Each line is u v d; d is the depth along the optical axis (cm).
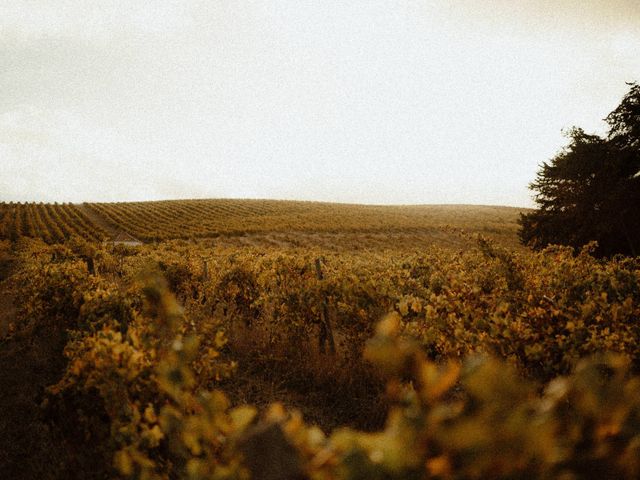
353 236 3875
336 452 97
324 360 510
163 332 318
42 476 311
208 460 138
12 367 536
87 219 5816
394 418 84
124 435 205
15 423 391
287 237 3759
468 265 695
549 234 2098
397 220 5122
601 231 1800
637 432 83
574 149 1912
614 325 328
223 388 466
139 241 4056
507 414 73
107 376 234
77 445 289
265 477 101
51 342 621
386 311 462
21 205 7131
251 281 717
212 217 5728
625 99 1686
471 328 345
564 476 77
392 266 918
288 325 568
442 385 84
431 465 78
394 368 88
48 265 833
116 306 446
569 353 272
